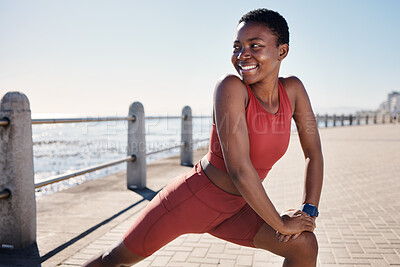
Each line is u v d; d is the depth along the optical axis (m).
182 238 3.57
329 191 5.65
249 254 3.15
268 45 1.54
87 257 3.08
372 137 17.50
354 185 6.09
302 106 1.89
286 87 1.85
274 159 1.74
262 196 1.49
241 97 1.54
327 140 15.80
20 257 3.08
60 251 3.21
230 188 1.68
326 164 8.53
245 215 1.75
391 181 6.39
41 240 3.48
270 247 1.64
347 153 10.77
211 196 1.70
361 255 3.11
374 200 5.04
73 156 11.95
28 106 3.32
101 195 5.40
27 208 3.30
